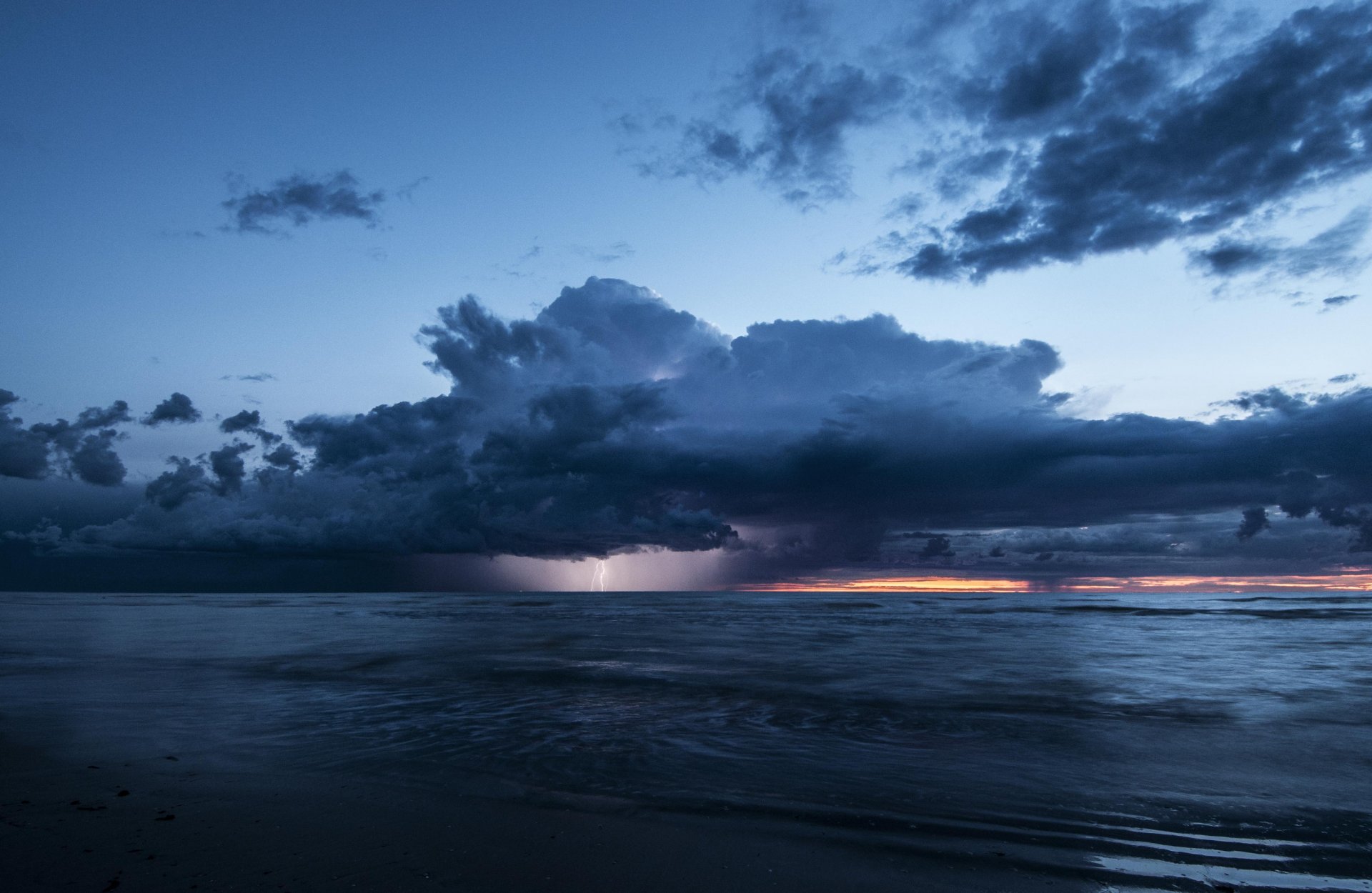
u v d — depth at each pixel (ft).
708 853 21.06
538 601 357.00
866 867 20.25
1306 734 39.68
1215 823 24.77
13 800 25.53
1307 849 22.50
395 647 90.99
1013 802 26.81
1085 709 47.62
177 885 18.26
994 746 36.35
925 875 19.83
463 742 35.96
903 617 183.52
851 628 135.03
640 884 18.67
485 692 53.26
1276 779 30.50
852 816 24.79
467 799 26.16
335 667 68.59
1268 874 20.53
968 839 22.74
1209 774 31.19
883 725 41.50
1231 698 52.47
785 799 26.71
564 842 21.77
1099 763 32.94
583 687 56.29
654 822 23.76
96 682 57.62
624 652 86.02
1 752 33.24
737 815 24.68
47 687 54.29
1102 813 25.67
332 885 18.34
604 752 34.01
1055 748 36.01
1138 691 55.67
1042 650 89.92
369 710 45.21
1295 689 57.21
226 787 27.40
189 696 50.65
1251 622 158.30
